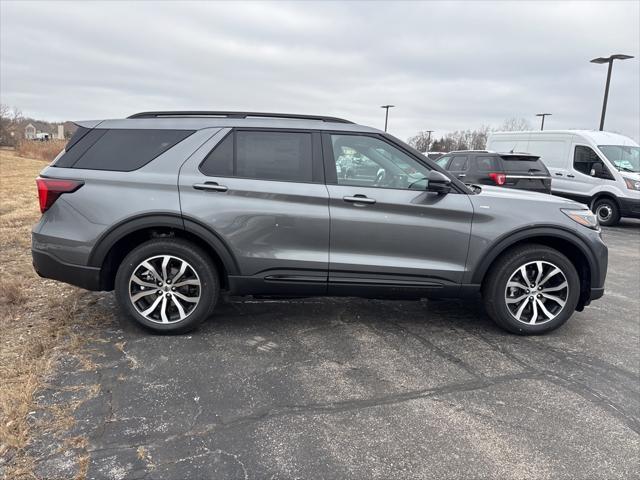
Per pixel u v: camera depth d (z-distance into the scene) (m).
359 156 4.05
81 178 3.89
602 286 4.29
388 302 5.09
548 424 2.92
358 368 3.58
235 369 3.50
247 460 2.51
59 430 2.71
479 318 4.70
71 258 3.87
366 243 3.97
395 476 2.43
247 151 3.98
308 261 3.95
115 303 4.73
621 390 3.36
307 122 4.08
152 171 3.89
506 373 3.57
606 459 2.61
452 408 3.07
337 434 2.76
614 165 12.35
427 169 4.10
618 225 12.93
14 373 3.28
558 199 4.39
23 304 4.62
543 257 4.13
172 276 3.99
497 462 2.56
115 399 3.05
